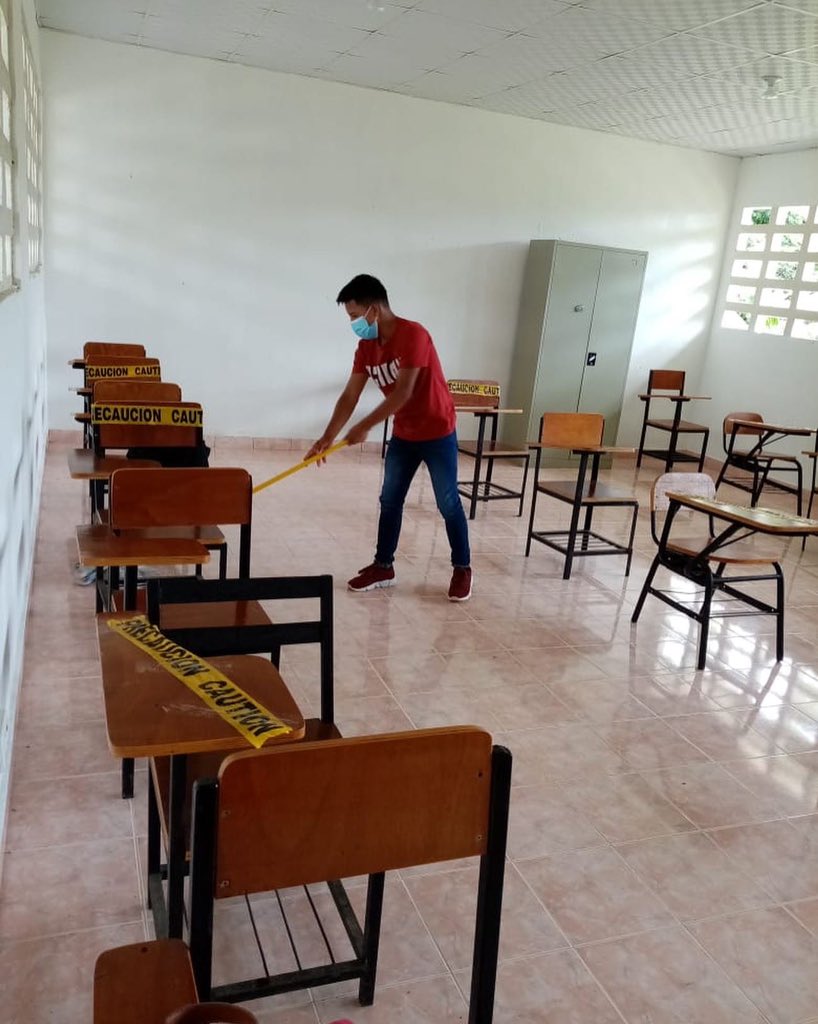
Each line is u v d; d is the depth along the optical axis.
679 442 8.79
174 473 2.53
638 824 2.39
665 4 4.18
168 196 6.45
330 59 5.98
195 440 3.61
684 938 1.96
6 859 1.99
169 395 4.20
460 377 7.73
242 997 1.57
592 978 1.82
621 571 4.77
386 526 3.99
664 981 1.83
